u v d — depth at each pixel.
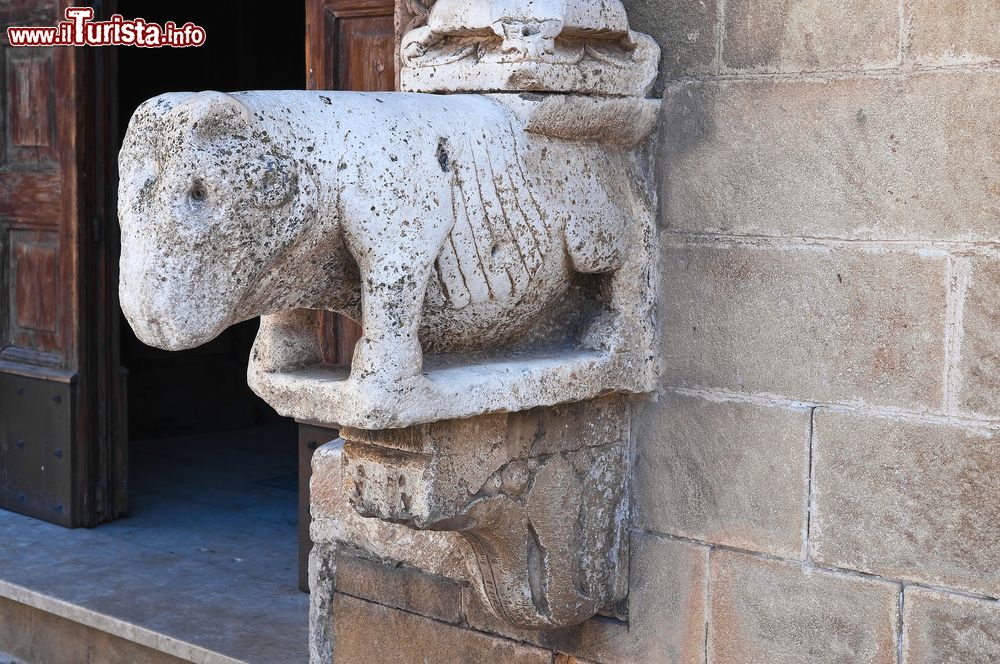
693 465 2.26
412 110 1.91
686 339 2.25
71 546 4.17
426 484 1.98
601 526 2.31
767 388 2.15
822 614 2.11
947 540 1.96
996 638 1.92
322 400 1.88
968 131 1.89
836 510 2.08
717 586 2.24
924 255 1.96
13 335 4.56
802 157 2.07
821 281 2.07
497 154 1.99
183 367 6.36
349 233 1.81
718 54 2.16
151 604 3.56
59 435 4.39
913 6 1.93
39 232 4.43
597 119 2.14
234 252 1.67
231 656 3.15
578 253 2.12
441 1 2.14
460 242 1.94
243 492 5.05
